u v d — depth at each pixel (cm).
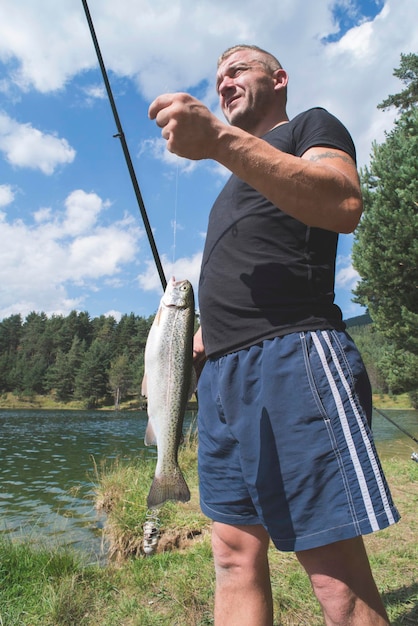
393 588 303
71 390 8344
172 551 425
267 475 161
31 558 372
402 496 548
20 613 294
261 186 143
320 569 151
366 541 399
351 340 179
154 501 206
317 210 144
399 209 1265
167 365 216
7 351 10719
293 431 156
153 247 271
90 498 803
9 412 6362
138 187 276
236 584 188
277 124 223
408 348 1398
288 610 279
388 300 1398
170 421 213
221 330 184
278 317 169
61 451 1841
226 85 229
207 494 198
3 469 1312
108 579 345
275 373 163
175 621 278
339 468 150
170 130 136
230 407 177
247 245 182
